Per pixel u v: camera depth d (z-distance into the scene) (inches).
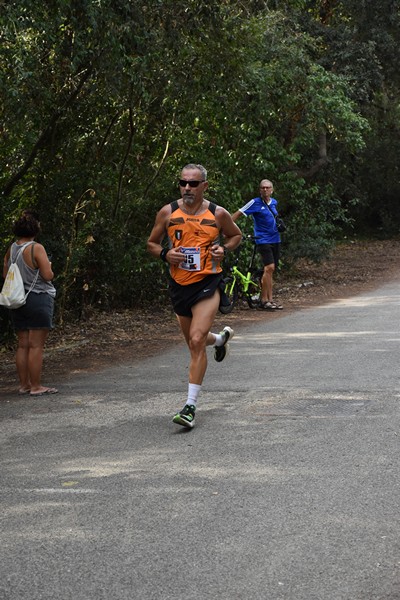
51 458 271.4
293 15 937.5
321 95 881.5
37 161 569.0
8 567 188.1
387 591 172.7
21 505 228.1
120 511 221.1
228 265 668.7
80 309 595.5
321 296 741.9
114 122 611.8
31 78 483.2
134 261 629.9
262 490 234.5
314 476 245.3
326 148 1267.2
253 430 297.0
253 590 174.2
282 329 541.0
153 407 338.0
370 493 229.8
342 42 1177.4
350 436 285.4
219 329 551.8
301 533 203.5
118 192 628.7
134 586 177.3
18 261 367.2
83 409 338.6
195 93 598.2
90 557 192.4
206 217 311.1
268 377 387.2
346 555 190.1
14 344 498.3
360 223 1684.3
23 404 353.4
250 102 710.5
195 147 695.1
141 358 454.6
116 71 506.6
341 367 403.5
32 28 462.0
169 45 533.3
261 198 645.3
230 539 200.7
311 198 989.2
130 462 264.1
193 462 261.9
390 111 1526.8
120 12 471.5
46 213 561.0
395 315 587.5
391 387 358.0
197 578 180.4
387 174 1598.2
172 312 637.3
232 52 588.4
